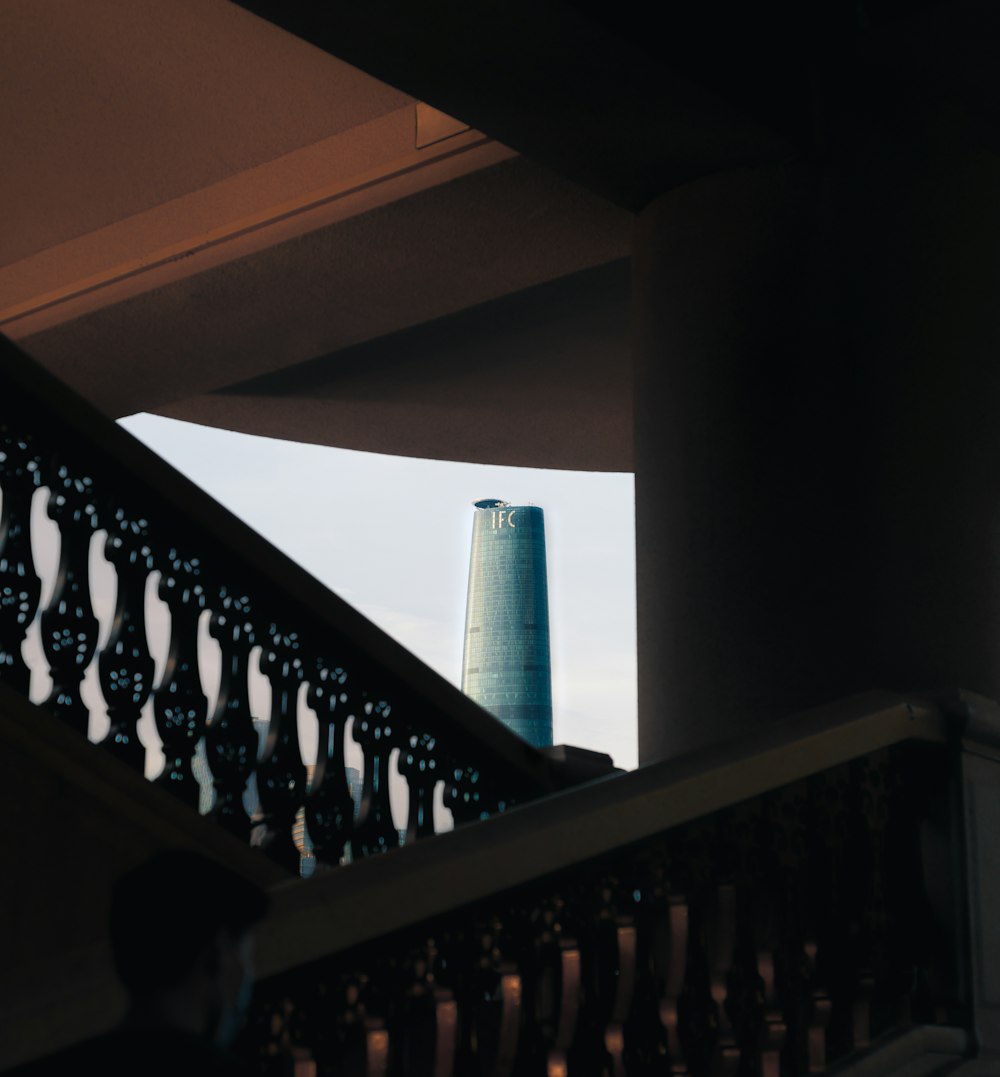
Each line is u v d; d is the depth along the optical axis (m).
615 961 2.68
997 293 6.07
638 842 2.77
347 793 4.58
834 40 6.19
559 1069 2.51
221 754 4.21
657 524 6.31
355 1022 2.19
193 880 1.59
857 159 6.11
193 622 4.21
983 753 3.63
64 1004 1.69
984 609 5.73
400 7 5.30
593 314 9.56
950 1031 3.38
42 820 3.39
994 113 6.29
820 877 3.25
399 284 8.69
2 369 3.80
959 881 3.47
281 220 8.27
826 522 5.82
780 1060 3.05
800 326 6.04
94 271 9.27
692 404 6.24
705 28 5.79
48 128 8.47
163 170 8.67
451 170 7.47
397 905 2.18
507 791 5.16
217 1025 1.56
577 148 6.29
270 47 7.43
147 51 7.65
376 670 4.72
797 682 5.75
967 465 5.82
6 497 3.82
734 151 6.20
